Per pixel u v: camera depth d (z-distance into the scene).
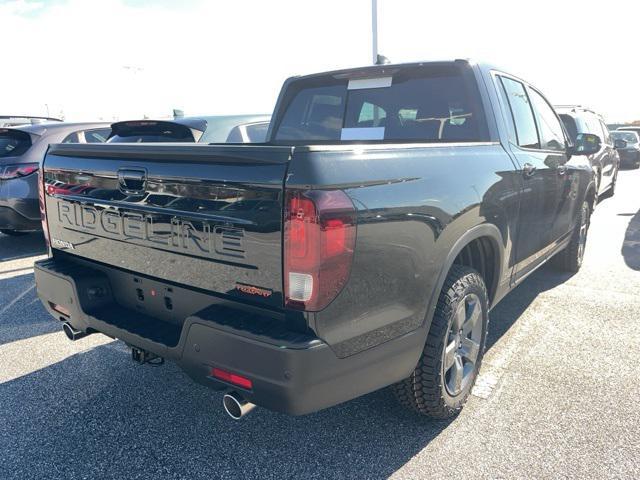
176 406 3.11
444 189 2.49
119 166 2.55
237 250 2.10
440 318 2.57
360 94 3.73
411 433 2.78
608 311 4.50
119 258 2.68
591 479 2.38
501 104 3.44
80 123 7.55
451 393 2.77
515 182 3.25
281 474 2.48
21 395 3.25
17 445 2.73
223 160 2.10
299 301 1.94
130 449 2.69
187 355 2.21
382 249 2.13
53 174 3.01
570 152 4.56
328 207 1.90
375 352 2.21
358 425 2.87
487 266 3.22
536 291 5.08
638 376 3.32
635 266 5.94
